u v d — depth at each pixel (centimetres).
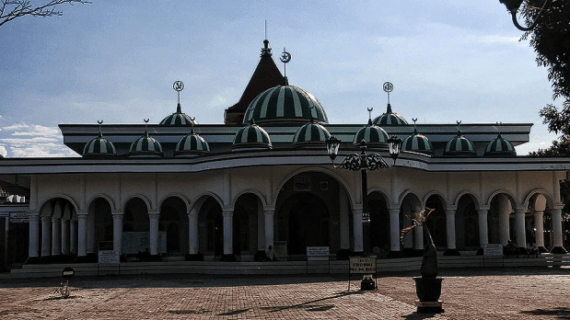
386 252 4534
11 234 5272
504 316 1750
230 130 5350
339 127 5331
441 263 4334
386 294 2395
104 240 4691
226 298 2395
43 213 4509
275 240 4481
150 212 4316
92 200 4331
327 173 4047
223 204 4091
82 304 2272
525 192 4631
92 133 5328
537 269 4019
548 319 1689
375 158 2919
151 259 4241
